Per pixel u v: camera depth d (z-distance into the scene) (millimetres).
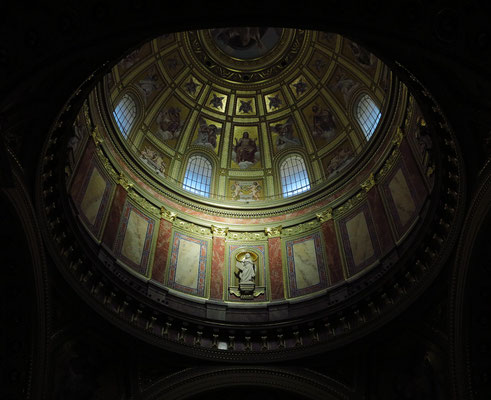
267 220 25531
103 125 22344
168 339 18984
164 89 28297
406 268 17766
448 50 10867
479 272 15258
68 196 17609
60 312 16625
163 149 27391
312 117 28891
